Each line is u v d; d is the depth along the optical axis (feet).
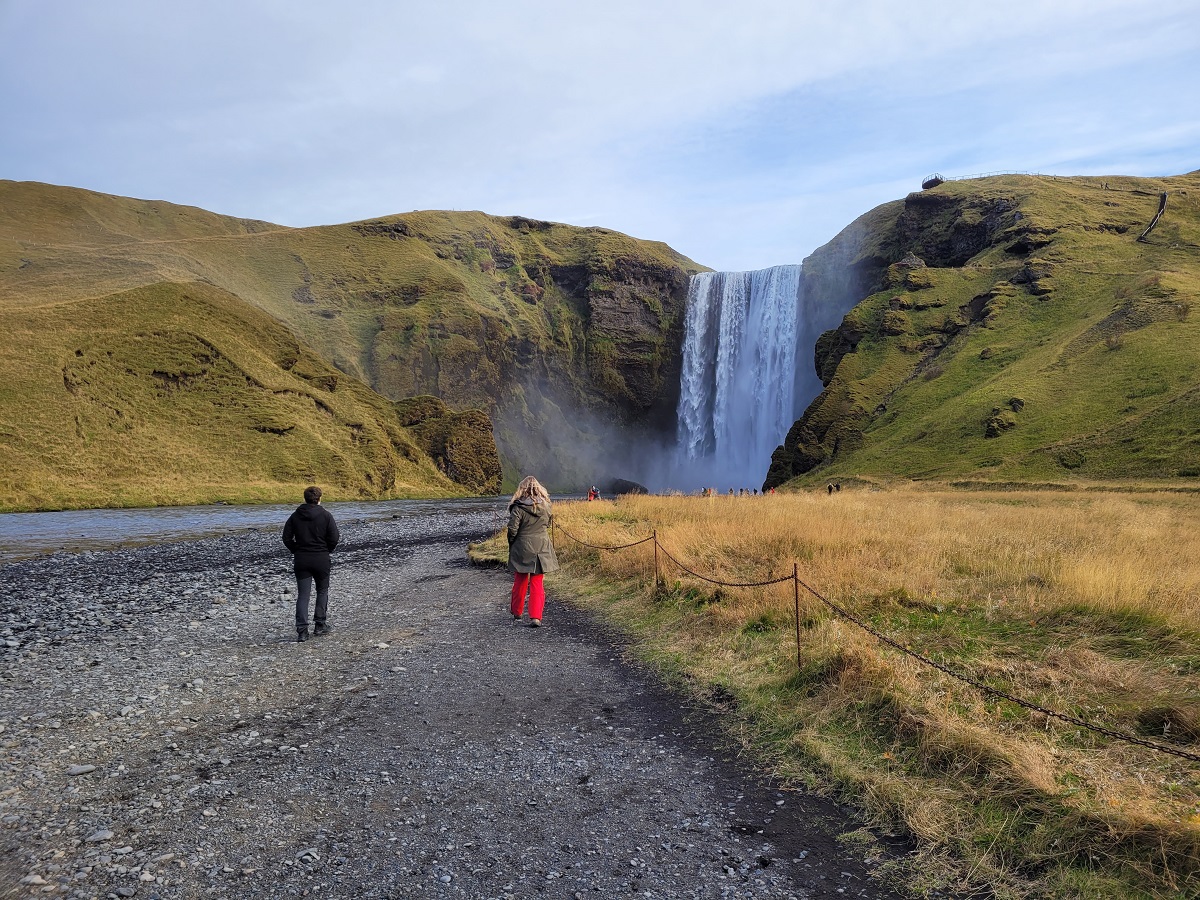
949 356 283.79
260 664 31.55
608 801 17.72
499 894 13.64
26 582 61.21
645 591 40.88
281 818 16.99
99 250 402.93
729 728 22.16
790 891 13.66
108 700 26.63
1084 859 13.60
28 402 192.75
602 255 597.11
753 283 450.71
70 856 15.20
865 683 21.45
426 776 19.40
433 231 588.09
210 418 241.96
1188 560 37.50
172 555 80.59
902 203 442.09
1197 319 215.31
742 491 150.82
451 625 38.68
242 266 463.83
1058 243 318.04
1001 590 31.94
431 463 340.80
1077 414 194.18
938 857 14.47
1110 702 19.49
